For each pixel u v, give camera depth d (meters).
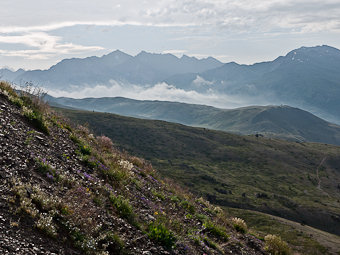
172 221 10.98
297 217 135.75
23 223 6.28
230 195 151.75
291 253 15.92
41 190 7.73
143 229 8.93
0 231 5.68
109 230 7.82
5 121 11.07
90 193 9.17
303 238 78.50
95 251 6.74
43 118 13.80
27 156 9.20
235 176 196.75
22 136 10.64
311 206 147.50
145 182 14.97
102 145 17.91
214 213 17.41
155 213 10.93
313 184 197.38
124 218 9.03
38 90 16.39
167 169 188.75
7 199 6.65
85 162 12.02
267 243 15.80
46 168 9.05
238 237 14.93
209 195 142.88
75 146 13.36
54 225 6.76
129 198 10.96
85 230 7.21
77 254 6.39
